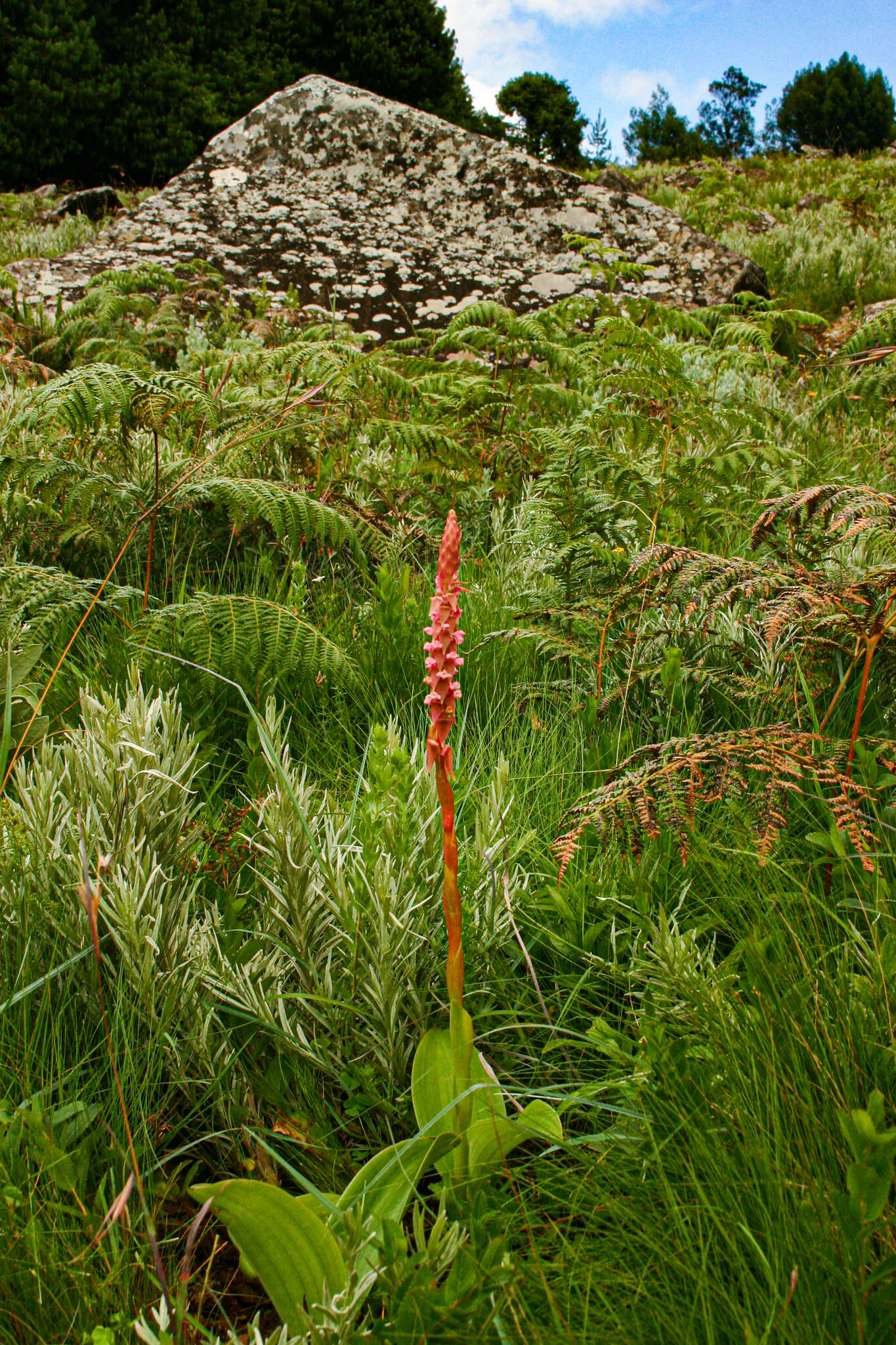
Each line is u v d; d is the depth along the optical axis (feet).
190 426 12.55
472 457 13.66
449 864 4.06
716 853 6.95
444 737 3.96
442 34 83.46
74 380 9.93
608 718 8.95
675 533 11.44
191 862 6.40
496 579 11.91
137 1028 5.44
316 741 8.45
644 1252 4.23
